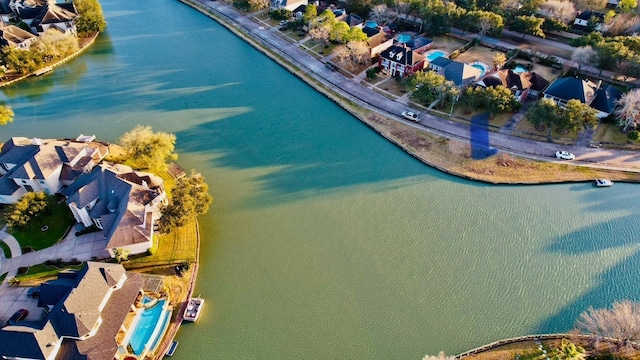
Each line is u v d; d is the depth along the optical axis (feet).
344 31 528.63
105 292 253.03
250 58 556.51
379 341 259.80
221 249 312.09
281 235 323.78
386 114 440.45
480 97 417.28
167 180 363.56
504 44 551.59
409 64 472.03
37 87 501.56
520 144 395.96
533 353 247.70
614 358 239.30
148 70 531.91
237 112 454.40
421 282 291.58
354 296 283.38
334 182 370.32
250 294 284.20
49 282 258.37
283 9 633.61
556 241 317.83
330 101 469.57
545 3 578.25
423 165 385.91
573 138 398.42
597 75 483.92
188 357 253.03
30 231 315.37
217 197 354.54
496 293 284.41
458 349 255.50
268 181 370.73
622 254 307.17
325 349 256.11
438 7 561.02
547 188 361.10
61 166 345.51
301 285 290.15
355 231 327.26
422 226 330.95
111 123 437.99
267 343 259.39
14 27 534.78
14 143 362.33
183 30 630.74
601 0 598.75
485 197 354.95
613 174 367.04
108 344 236.84
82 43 587.27
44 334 230.07
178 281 286.87
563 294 283.18
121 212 295.28
